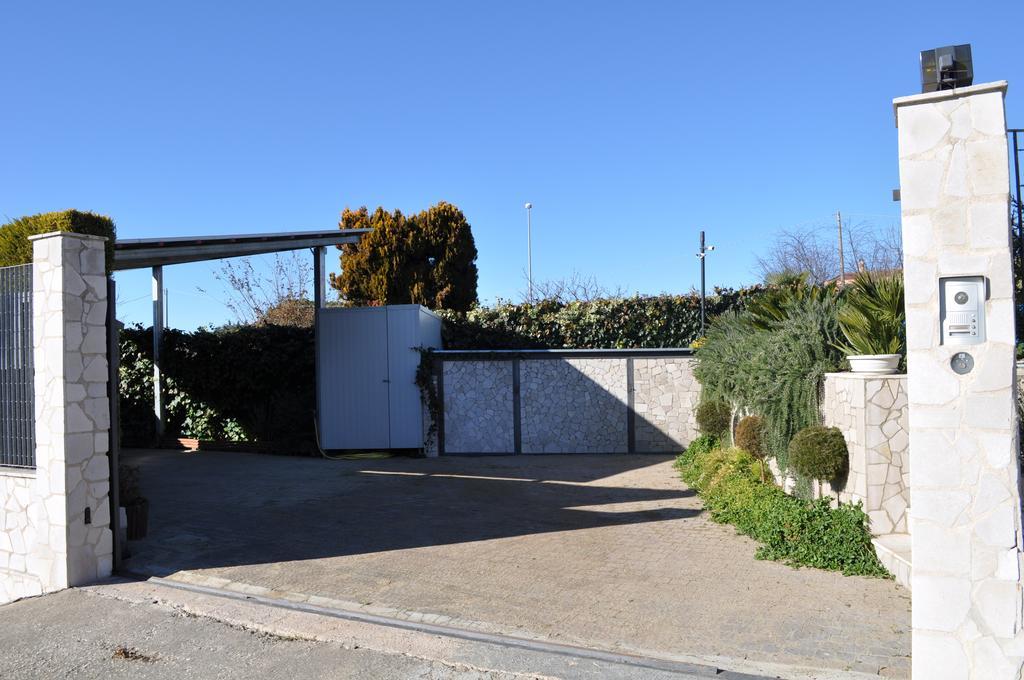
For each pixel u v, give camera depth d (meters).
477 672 4.42
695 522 8.47
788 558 6.73
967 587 3.73
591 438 15.09
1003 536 3.69
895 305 7.36
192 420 16.59
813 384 8.05
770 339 8.97
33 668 4.70
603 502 9.80
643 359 15.06
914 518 3.83
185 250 11.33
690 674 4.33
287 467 13.34
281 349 16.02
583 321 17.03
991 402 3.71
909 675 4.28
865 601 5.59
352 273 28.94
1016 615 3.66
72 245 6.60
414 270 28.88
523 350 15.17
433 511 9.31
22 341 6.92
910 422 3.84
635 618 5.34
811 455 7.25
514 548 7.43
